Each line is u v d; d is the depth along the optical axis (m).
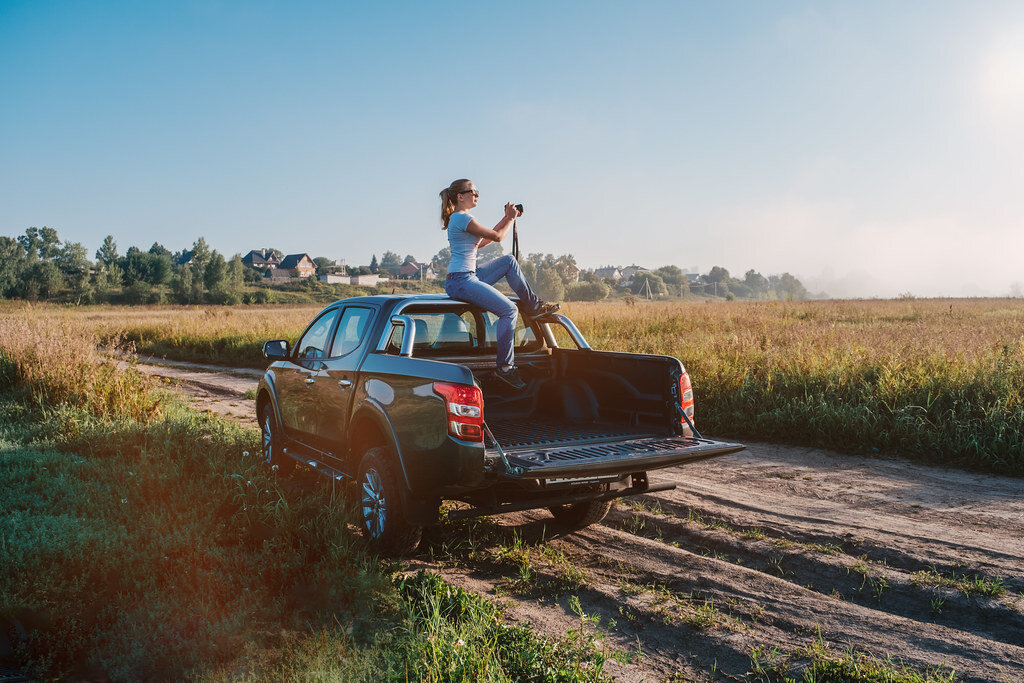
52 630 3.58
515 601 4.22
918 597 4.17
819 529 5.38
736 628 3.79
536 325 6.00
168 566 4.32
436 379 4.37
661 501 6.23
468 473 4.23
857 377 9.66
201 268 164.50
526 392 5.72
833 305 37.75
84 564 4.25
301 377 6.20
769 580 4.45
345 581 4.19
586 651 3.47
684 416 4.92
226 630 3.61
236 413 11.54
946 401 8.48
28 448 7.49
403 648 3.44
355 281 190.50
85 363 10.51
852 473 7.14
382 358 5.02
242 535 4.95
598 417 5.52
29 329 12.33
